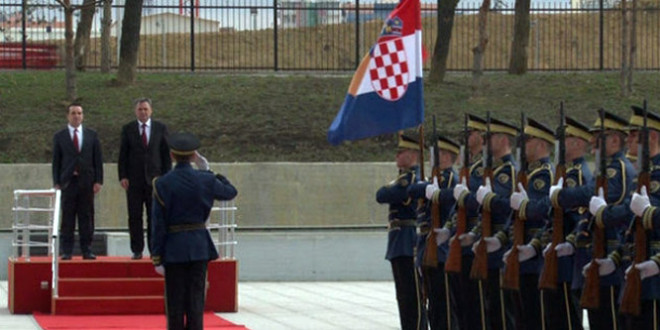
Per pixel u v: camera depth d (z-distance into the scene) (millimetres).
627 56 38031
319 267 27703
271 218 30641
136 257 21547
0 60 38844
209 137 32438
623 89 35500
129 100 34250
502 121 14680
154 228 15391
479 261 14281
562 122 13242
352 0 40312
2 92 34688
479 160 15242
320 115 33906
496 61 44312
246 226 30406
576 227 13172
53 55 39125
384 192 16344
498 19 47125
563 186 13141
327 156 32188
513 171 14578
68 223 21625
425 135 31781
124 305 20797
